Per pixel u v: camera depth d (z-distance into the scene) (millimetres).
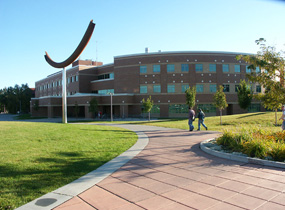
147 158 8039
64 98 23906
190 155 8422
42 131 13195
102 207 4168
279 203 4145
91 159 7691
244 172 6105
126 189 5066
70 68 58031
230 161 7383
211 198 4461
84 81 54438
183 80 43188
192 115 16422
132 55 45438
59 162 7168
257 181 5355
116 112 48156
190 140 12031
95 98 43188
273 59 10789
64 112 23781
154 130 17891
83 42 20266
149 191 4926
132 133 15664
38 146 9430
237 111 43625
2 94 96438
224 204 4168
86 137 12344
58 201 4410
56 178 5695
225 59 43625
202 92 42938
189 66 43156
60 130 14133
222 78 43375
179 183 5395
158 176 5984
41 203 4312
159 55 44094
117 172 6375
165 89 43562
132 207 4152
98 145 10273
